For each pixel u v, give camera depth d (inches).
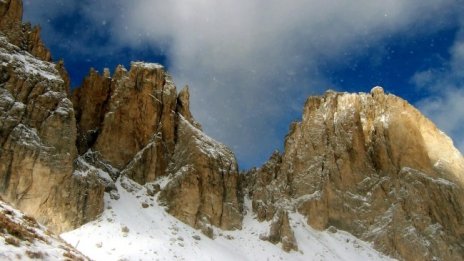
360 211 3280.0
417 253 2950.3
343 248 2935.5
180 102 3489.2
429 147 3816.4
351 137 3722.9
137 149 2977.4
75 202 2142.0
